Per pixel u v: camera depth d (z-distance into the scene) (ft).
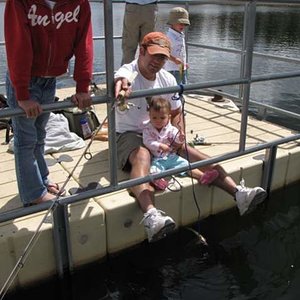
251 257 9.08
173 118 9.82
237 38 39.45
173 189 9.12
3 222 7.37
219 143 11.51
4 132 11.89
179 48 14.62
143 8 13.94
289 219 10.46
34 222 7.77
